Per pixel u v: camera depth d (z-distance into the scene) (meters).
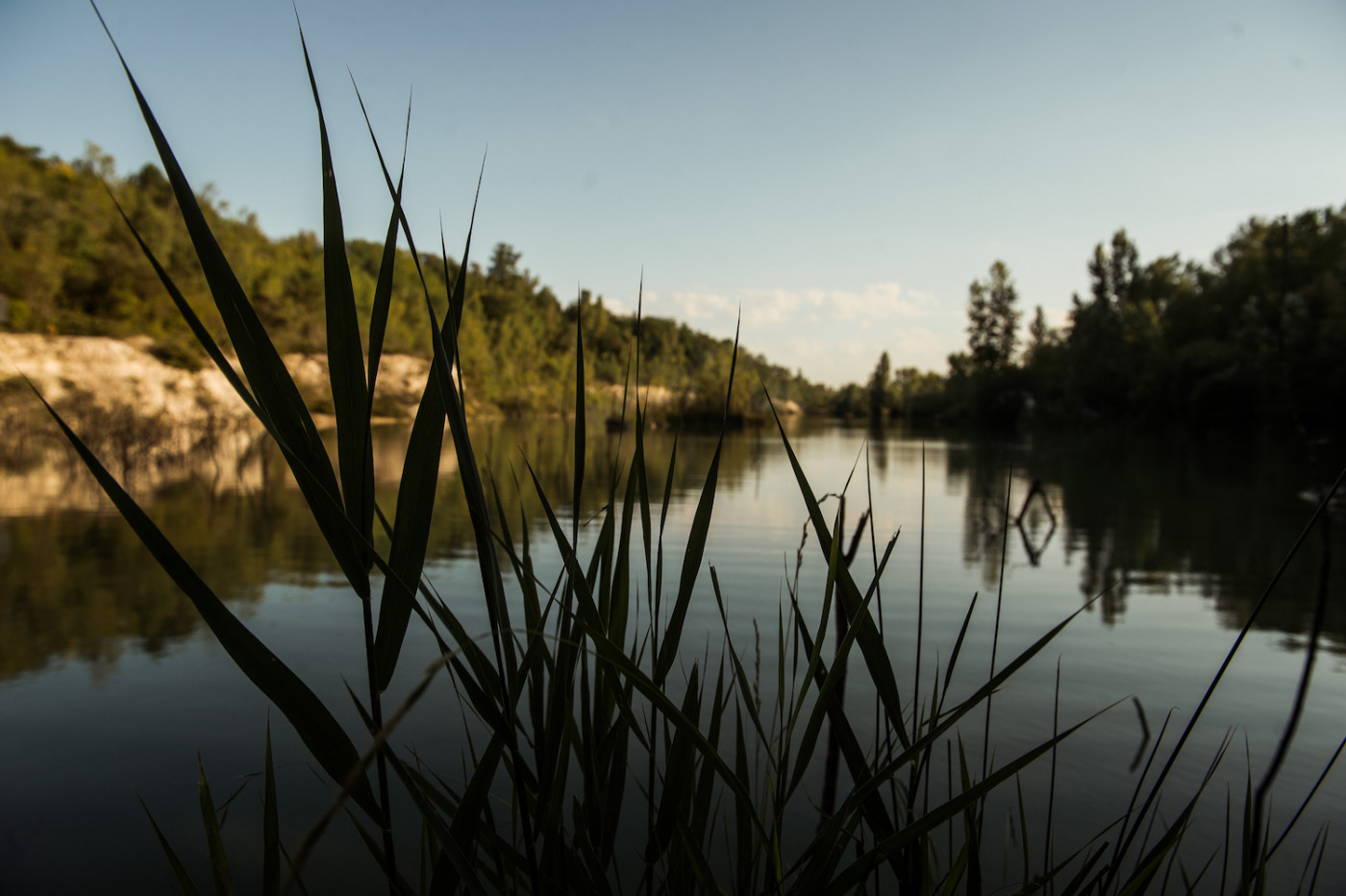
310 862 2.12
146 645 4.07
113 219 26.16
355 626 4.38
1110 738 2.92
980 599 5.24
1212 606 5.12
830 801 1.76
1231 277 34.88
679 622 0.95
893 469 16.34
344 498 0.75
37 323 22.48
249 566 6.00
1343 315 22.92
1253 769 2.69
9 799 2.45
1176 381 32.78
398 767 0.75
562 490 10.23
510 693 0.81
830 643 4.01
